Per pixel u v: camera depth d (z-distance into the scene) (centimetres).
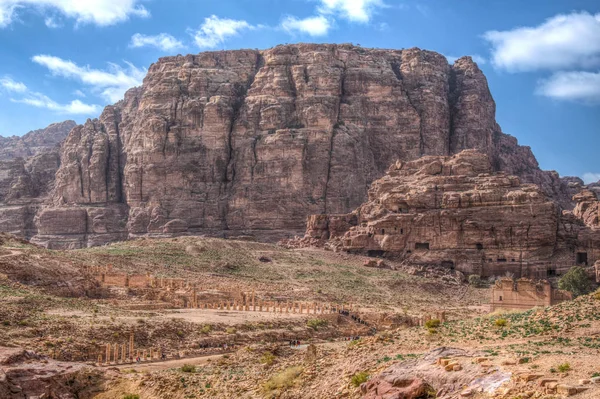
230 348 8725
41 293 10294
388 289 16650
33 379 6053
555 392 3847
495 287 11756
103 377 6494
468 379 4288
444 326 6681
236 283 15088
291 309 12119
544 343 5328
